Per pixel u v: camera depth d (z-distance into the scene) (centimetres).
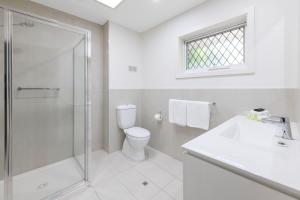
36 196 138
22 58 166
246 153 61
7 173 135
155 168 191
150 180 167
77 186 153
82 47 185
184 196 68
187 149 66
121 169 189
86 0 176
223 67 169
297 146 68
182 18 200
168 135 225
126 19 220
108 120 232
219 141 74
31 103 176
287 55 122
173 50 212
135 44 260
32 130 179
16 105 166
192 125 180
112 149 238
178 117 195
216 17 164
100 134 246
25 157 175
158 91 238
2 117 152
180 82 205
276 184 43
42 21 154
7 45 140
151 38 247
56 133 198
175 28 209
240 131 109
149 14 205
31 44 171
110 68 229
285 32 123
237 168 51
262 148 66
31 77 174
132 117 243
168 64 221
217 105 168
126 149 228
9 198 133
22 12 138
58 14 195
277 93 128
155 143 246
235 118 132
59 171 180
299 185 41
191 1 176
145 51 260
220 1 161
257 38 138
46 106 188
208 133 87
